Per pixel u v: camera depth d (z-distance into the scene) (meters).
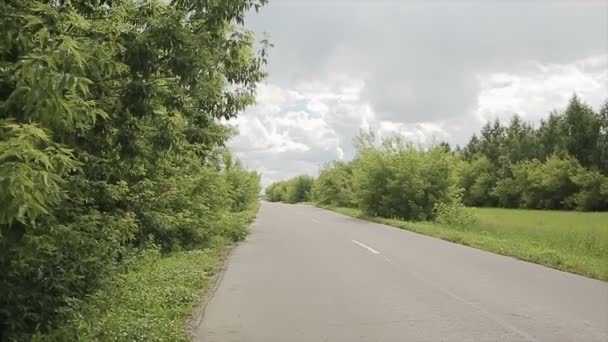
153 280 9.26
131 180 12.08
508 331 6.67
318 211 48.31
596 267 11.55
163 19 6.33
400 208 33.69
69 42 4.23
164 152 8.03
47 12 4.64
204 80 7.65
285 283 10.12
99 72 5.29
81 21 5.23
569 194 61.47
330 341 6.24
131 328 6.09
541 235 19.58
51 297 6.04
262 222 30.12
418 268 11.95
